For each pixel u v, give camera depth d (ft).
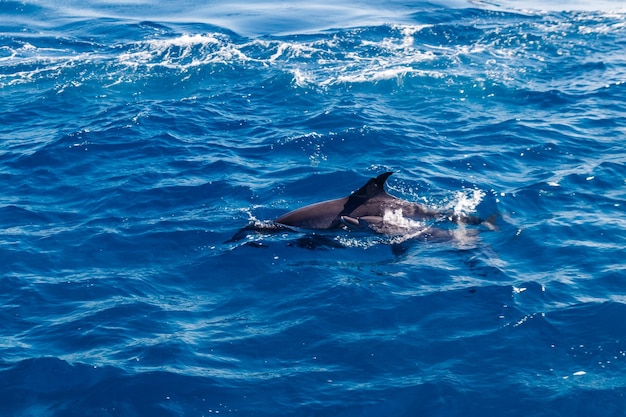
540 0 142.41
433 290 45.73
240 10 141.28
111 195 61.82
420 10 134.82
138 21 132.05
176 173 66.28
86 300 45.80
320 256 50.08
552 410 35.17
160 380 37.52
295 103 86.74
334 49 110.32
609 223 54.34
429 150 70.59
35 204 60.85
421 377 37.70
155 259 51.01
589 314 42.63
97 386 37.22
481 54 106.22
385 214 52.95
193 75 99.66
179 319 43.57
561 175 63.62
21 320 43.62
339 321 42.96
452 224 53.31
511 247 50.96
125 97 91.61
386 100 87.30
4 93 94.02
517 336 40.93
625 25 120.47
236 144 73.72
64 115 85.25
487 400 35.96
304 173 65.05
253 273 48.57
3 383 37.50
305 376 38.01
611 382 36.88
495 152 69.72
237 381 37.60
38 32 126.11
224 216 57.00
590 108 82.53
